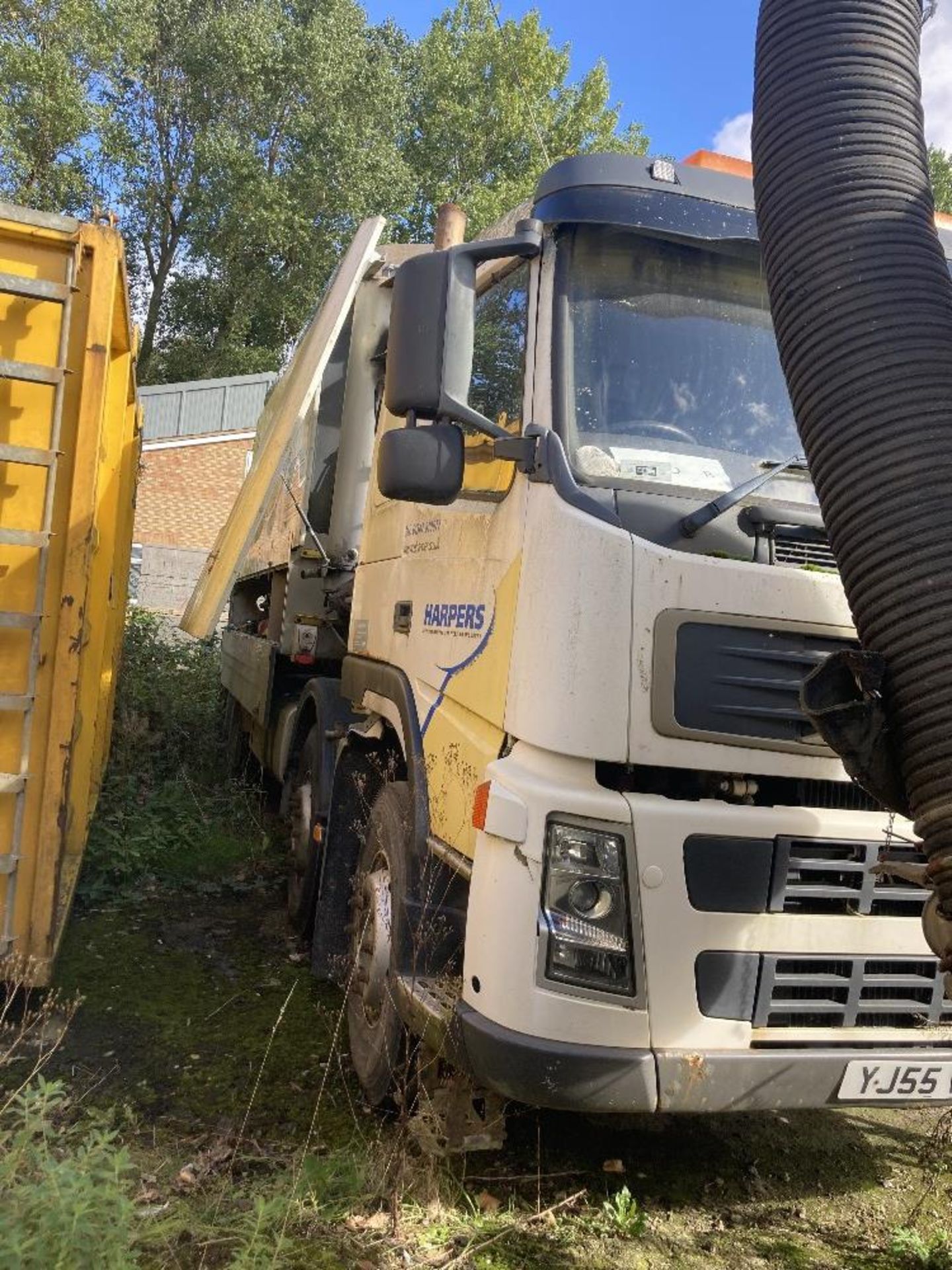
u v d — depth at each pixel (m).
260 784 8.53
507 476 3.57
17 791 4.22
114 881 6.54
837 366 2.58
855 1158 4.12
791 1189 3.86
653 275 3.66
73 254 4.29
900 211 2.67
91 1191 2.56
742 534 3.31
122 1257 2.54
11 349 4.25
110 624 6.89
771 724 3.14
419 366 3.42
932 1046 3.18
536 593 3.21
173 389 29.62
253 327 43.19
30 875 4.28
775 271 2.78
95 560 5.12
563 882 2.99
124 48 37.47
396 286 3.57
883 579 2.48
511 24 39.78
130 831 7.01
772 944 3.09
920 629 2.42
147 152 41.12
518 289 3.75
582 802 2.99
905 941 3.21
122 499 7.00
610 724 3.04
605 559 3.10
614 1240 3.42
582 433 3.40
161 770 8.66
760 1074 3.00
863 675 2.50
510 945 3.01
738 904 3.07
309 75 38.53
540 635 3.16
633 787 3.21
